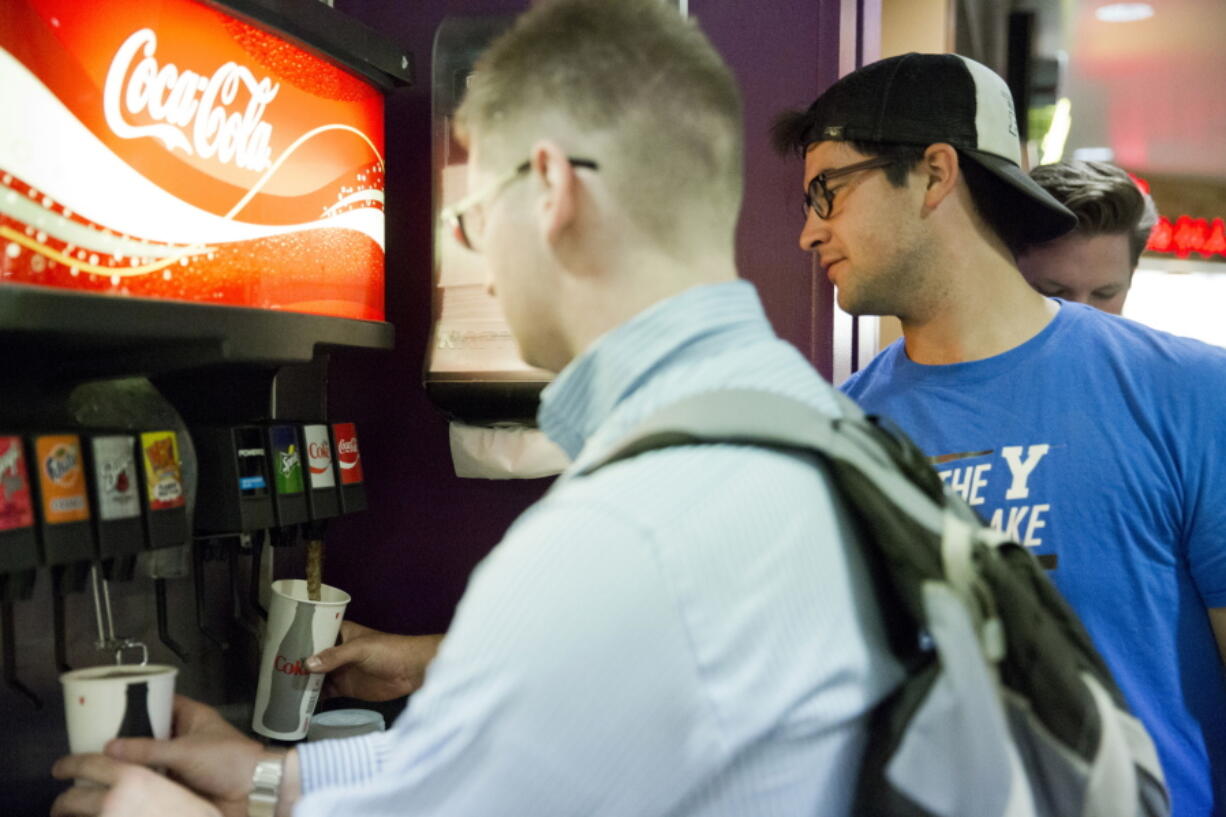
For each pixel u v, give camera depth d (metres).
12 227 0.98
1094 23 2.97
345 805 0.69
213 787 1.04
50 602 1.28
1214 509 1.27
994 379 1.41
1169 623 1.30
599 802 0.61
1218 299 3.87
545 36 0.76
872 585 0.71
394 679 1.60
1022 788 0.68
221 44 1.21
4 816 1.22
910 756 0.65
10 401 1.17
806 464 0.70
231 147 1.23
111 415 1.27
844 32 1.79
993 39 3.06
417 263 1.80
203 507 1.32
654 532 0.62
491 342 1.65
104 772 0.96
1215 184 4.04
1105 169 1.71
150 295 1.13
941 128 1.35
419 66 1.78
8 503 1.00
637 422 0.73
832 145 1.41
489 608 0.64
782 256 1.83
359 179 1.46
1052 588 0.77
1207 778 1.29
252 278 1.27
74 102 1.04
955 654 0.66
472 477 1.76
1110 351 1.36
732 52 1.82
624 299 0.76
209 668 1.54
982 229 1.41
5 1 0.97
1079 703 0.69
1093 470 1.32
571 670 0.61
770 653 0.64
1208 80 3.32
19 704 1.23
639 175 0.74
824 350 1.82
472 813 0.64
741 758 0.63
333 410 1.87
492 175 0.79
